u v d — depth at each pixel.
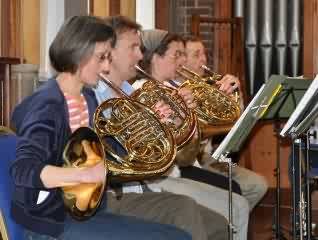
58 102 2.55
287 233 4.92
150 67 3.97
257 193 4.44
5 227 2.54
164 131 2.78
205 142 4.19
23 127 2.46
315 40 6.45
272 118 3.94
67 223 2.63
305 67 6.49
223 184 4.05
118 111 2.80
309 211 3.93
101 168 2.37
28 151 2.39
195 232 3.01
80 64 2.67
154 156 2.71
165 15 6.42
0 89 3.79
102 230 2.64
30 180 2.37
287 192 6.35
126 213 3.08
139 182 3.35
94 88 3.12
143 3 6.33
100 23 2.70
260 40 6.73
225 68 6.51
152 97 3.29
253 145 6.40
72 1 5.05
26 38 4.63
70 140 2.45
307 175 3.74
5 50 4.43
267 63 6.75
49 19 4.88
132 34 3.32
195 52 4.58
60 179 2.35
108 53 2.71
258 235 5.09
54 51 2.68
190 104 3.63
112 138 2.82
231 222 3.19
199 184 3.80
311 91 3.02
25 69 3.98
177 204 3.12
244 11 6.70
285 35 6.69
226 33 6.51
